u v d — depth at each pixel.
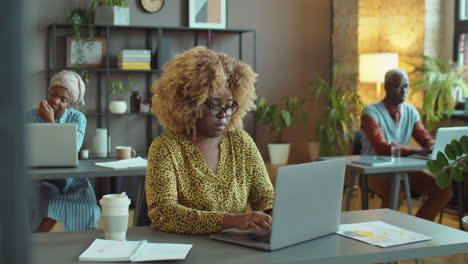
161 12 6.22
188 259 1.45
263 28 6.61
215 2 6.31
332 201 1.69
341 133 6.15
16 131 0.24
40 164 3.19
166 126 1.93
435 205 3.96
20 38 0.24
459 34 5.80
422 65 5.72
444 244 1.60
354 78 6.32
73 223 3.24
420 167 3.60
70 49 5.79
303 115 6.38
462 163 1.96
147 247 1.54
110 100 6.14
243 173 1.95
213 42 6.45
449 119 5.55
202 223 1.69
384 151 4.18
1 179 0.24
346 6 6.46
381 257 1.52
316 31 6.74
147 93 6.25
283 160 6.37
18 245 0.25
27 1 0.25
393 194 3.68
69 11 5.89
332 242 1.62
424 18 5.84
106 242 1.59
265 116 6.34
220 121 1.87
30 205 0.29
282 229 1.53
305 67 6.74
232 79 1.92
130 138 6.27
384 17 6.21
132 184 5.52
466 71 5.59
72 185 3.35
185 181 1.87
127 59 5.79
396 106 4.39
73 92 3.50
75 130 3.21
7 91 0.24
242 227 1.63
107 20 5.76
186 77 1.84
